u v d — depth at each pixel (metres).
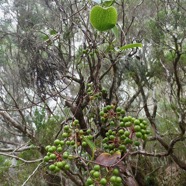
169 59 4.01
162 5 4.39
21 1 3.90
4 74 4.01
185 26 4.03
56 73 2.92
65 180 4.21
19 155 4.47
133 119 1.83
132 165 3.96
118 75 4.08
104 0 2.39
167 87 4.93
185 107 4.14
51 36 3.09
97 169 1.55
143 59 4.41
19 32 3.34
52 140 3.90
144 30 4.29
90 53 2.81
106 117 2.28
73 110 2.99
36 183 4.32
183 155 5.07
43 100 2.76
